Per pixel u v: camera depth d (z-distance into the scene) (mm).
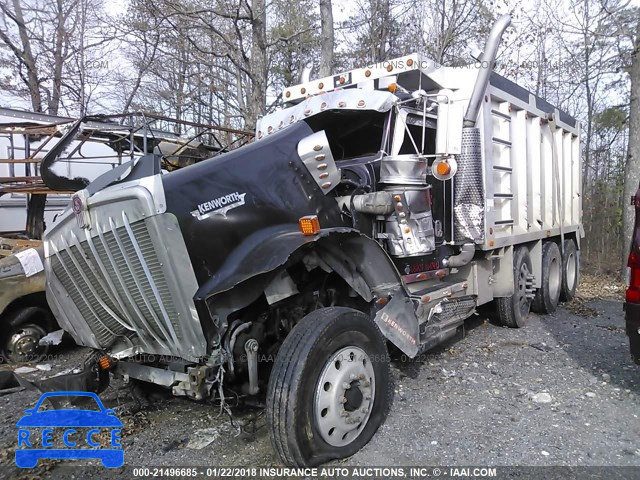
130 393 4758
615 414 4406
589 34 11828
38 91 17922
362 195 4340
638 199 4473
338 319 3572
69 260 3828
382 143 4754
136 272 3367
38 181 7660
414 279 5051
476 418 4328
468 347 6340
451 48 14117
